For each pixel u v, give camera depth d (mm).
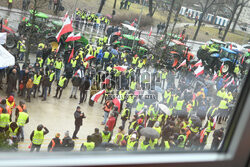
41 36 37469
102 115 28641
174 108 29641
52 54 35812
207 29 61938
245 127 2033
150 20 64562
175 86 40562
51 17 52250
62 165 1661
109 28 55906
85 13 59219
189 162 2041
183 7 59594
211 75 47000
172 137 17281
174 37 51094
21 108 18000
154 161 1961
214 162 2074
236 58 48969
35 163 1583
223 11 59906
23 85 25703
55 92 30250
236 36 58844
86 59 34969
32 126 21594
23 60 35906
